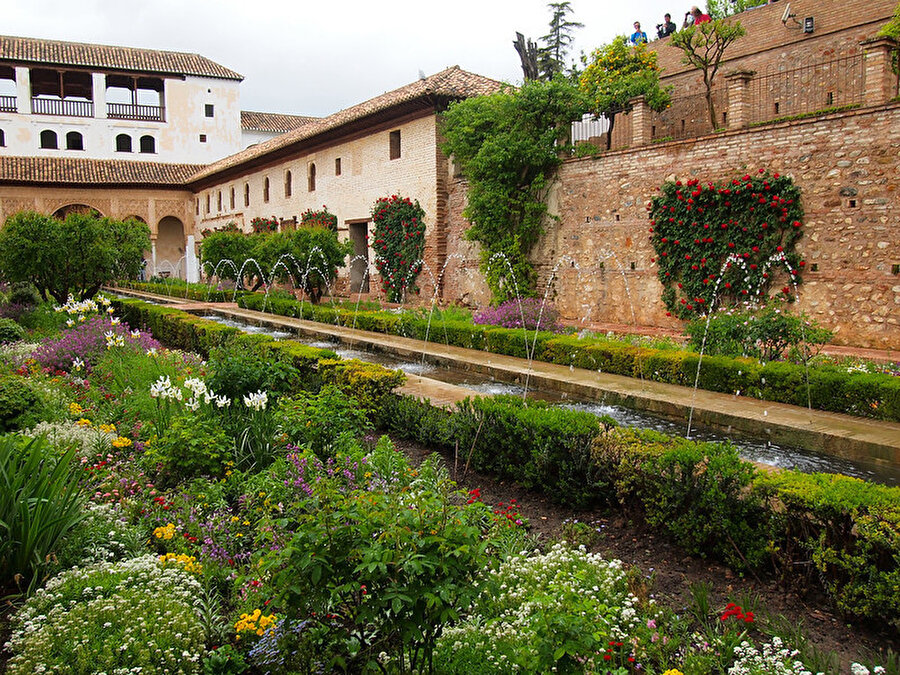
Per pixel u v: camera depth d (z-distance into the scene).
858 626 3.07
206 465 4.70
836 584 3.17
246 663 2.75
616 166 13.67
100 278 15.28
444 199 18.38
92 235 14.73
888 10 12.68
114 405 6.36
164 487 4.68
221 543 3.69
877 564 3.04
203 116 37.12
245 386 5.77
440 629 2.47
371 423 6.16
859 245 9.95
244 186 30.67
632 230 13.41
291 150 25.75
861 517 3.07
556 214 15.15
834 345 10.27
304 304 16.94
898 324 9.55
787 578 3.42
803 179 10.60
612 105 14.95
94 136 35.16
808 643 2.90
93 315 11.65
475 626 2.85
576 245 14.70
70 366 8.42
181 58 37.44
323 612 2.60
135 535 3.70
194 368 7.98
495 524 3.88
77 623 2.67
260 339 9.17
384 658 2.65
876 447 5.35
